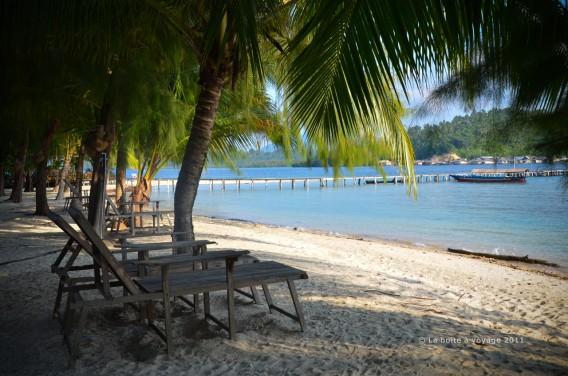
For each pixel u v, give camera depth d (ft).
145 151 40.19
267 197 120.47
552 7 7.86
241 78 18.63
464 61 8.57
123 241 14.71
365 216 73.00
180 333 12.28
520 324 16.06
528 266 33.60
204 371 10.10
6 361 10.46
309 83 9.02
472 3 7.66
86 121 33.81
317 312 15.05
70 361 10.08
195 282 11.65
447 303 18.20
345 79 8.55
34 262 22.62
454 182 189.67
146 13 16.47
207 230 44.50
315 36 8.44
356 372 10.31
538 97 8.52
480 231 55.16
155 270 13.58
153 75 23.30
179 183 18.39
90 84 21.67
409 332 13.37
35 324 12.98
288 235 45.09
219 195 130.21
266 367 10.40
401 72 7.84
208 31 10.91
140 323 12.64
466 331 13.97
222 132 36.29
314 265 25.82
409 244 44.78
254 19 10.19
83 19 14.25
